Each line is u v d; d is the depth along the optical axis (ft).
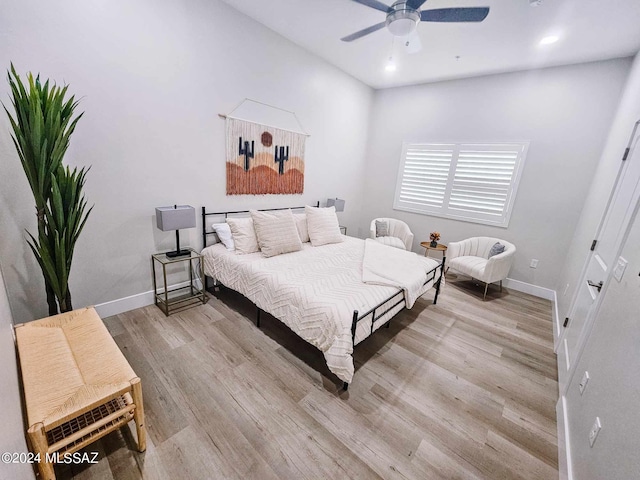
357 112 15.05
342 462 4.54
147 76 7.56
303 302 6.49
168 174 8.53
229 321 8.43
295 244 9.95
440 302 10.90
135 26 7.14
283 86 11.02
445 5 7.54
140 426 4.37
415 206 15.39
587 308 6.28
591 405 4.23
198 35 8.30
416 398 5.98
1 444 2.11
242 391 5.85
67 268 6.03
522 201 12.14
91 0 6.42
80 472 4.17
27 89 5.90
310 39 10.40
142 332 7.62
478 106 12.64
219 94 9.18
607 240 6.54
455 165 13.62
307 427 5.12
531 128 11.55
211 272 9.46
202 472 4.26
